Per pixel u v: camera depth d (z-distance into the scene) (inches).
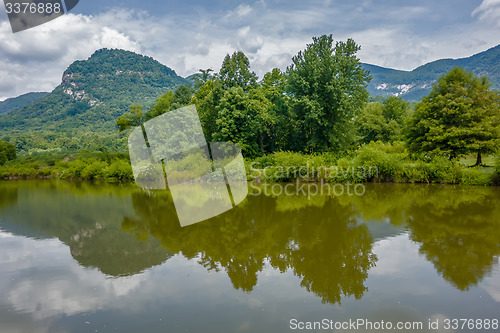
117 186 1027.3
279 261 287.0
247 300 212.2
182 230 408.2
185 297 218.1
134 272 266.4
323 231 384.2
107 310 201.0
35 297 221.3
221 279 248.8
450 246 315.0
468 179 755.4
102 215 520.1
